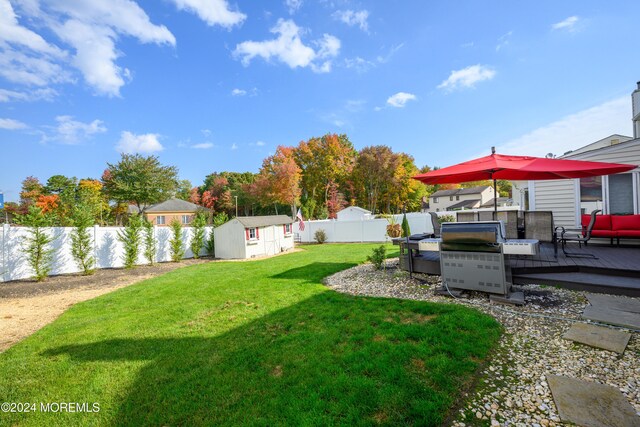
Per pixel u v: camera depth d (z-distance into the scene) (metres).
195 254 14.79
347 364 2.69
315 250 15.77
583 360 2.56
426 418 1.92
